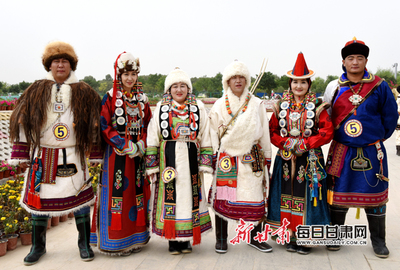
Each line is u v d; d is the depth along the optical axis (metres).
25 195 2.97
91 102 3.00
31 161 2.96
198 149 3.21
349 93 3.09
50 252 3.26
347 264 2.95
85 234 3.12
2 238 3.31
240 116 3.11
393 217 4.18
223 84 3.27
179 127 3.09
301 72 3.14
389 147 10.70
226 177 3.18
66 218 4.25
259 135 3.17
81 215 3.10
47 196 2.90
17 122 2.86
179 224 3.05
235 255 3.18
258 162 3.17
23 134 2.91
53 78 3.03
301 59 3.15
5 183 5.02
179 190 3.07
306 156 3.14
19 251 3.30
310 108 3.13
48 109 2.90
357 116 3.04
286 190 3.20
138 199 3.18
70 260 3.07
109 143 3.05
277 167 3.29
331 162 3.17
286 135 3.21
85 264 2.98
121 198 3.07
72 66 3.10
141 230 3.22
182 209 3.06
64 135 2.92
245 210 3.13
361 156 3.06
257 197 3.15
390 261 3.01
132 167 3.13
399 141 8.97
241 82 3.14
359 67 3.05
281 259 3.07
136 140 3.18
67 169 2.95
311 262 3.00
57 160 2.93
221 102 3.25
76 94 2.96
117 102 3.08
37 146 2.89
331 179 3.19
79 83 3.05
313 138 3.04
